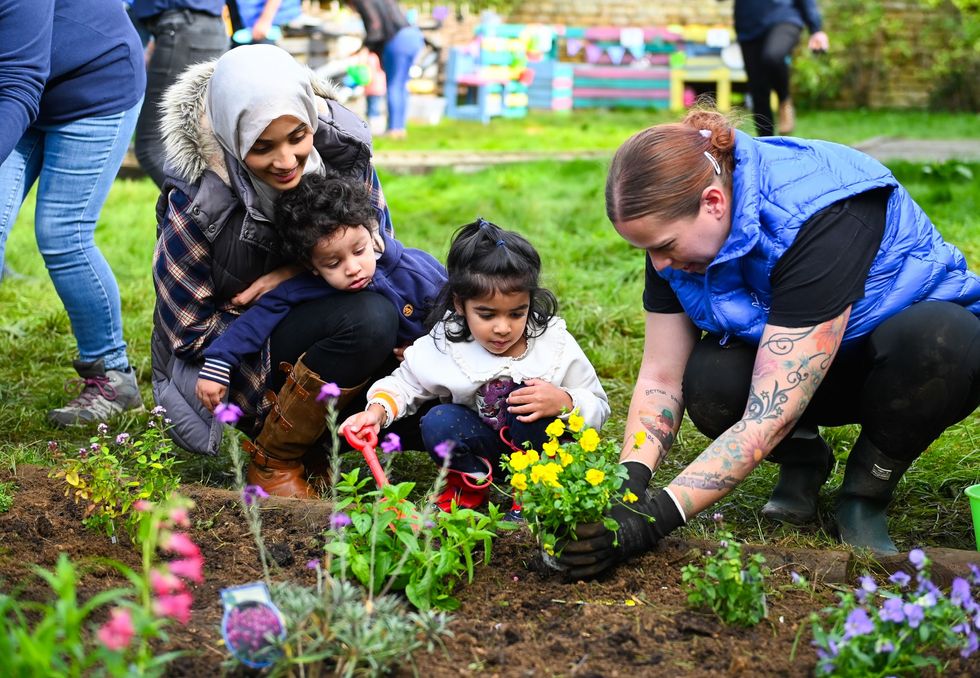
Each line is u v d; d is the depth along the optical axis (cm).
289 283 360
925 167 966
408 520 264
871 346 307
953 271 320
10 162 419
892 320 305
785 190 290
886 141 1349
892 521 354
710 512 356
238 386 364
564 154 1209
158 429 372
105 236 788
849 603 233
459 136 1415
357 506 272
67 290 438
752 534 341
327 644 225
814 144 305
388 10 1338
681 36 1823
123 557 295
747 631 253
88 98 418
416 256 378
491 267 325
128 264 714
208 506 319
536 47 1747
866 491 322
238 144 334
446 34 1777
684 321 327
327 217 337
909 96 1952
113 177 436
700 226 281
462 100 1719
